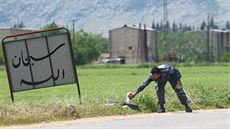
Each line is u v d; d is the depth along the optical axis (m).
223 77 107.81
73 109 31.94
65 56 36.06
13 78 35.56
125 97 38.38
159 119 30.38
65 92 65.56
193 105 37.47
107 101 35.78
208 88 41.22
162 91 34.72
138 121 29.61
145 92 38.31
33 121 30.03
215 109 37.00
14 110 31.19
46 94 62.44
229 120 29.39
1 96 58.59
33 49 35.78
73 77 36.16
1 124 29.11
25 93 65.19
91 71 159.75
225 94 39.59
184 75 121.31
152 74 34.34
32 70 35.78
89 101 35.34
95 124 28.53
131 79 105.56
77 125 28.22
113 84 84.62
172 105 36.44
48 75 35.91
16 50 35.62
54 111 31.50
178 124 27.77
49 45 35.97
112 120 30.42
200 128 26.08
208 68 180.62
